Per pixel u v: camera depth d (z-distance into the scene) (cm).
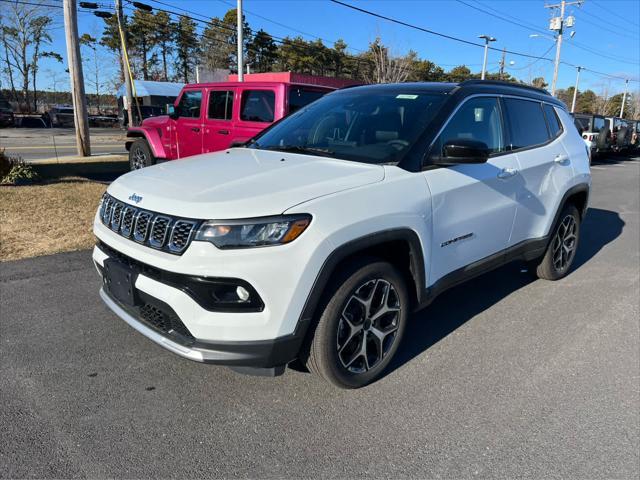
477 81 375
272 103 767
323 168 290
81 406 267
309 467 230
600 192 1159
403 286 300
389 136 322
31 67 5231
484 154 295
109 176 1049
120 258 275
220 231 231
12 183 866
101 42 5891
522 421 270
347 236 252
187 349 243
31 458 228
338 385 284
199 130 877
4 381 288
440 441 251
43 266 479
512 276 514
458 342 361
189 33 5688
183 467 227
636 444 253
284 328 242
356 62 5403
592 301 448
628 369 329
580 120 2069
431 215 302
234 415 266
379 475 227
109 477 219
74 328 355
